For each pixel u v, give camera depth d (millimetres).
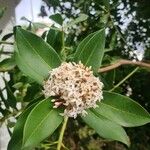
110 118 213
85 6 350
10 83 298
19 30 217
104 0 323
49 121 198
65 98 200
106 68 255
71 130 419
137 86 439
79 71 204
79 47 220
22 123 204
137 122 211
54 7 367
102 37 220
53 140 268
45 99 202
